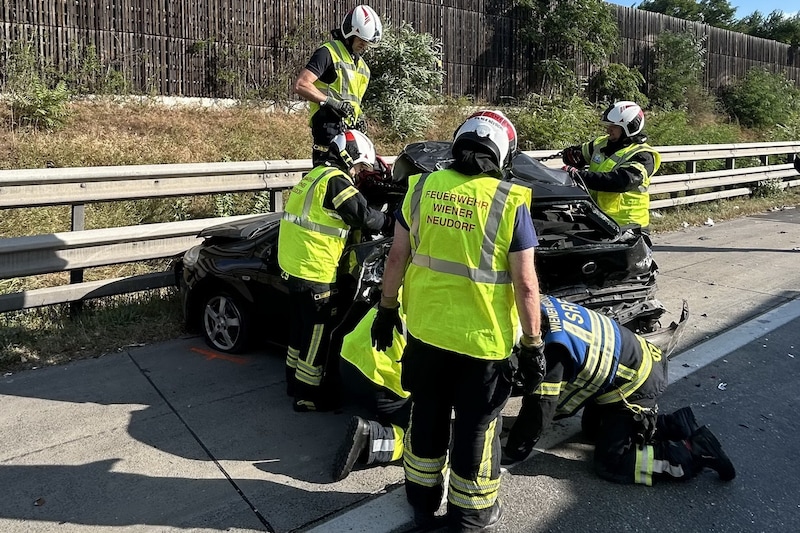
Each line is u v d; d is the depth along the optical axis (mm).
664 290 6988
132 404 4207
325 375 4102
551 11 16344
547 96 15797
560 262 4246
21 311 5414
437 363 2801
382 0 13609
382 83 12336
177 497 3219
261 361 4953
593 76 17781
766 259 8461
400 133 12125
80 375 4633
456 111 13906
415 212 2803
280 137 10484
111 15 10398
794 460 3699
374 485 3383
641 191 5523
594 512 3182
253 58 11992
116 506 3137
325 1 12836
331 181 4000
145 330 5414
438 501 3027
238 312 4941
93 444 3697
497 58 15898
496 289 2664
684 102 20000
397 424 3543
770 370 4930
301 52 12438
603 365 3359
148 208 7355
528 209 2670
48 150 7891
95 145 8297
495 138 2727
